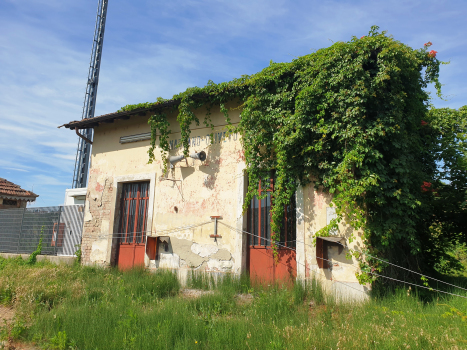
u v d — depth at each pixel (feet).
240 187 26.81
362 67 21.29
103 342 14.11
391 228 20.45
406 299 19.11
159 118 31.17
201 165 29.17
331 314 17.88
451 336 13.91
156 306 19.38
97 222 34.09
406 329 14.65
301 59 23.61
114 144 34.94
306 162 23.03
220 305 19.42
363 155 20.20
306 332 14.40
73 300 20.27
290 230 24.70
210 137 28.81
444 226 28.04
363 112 20.85
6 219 42.01
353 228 21.56
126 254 32.32
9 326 17.06
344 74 20.81
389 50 20.42
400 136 21.34
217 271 26.55
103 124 35.94
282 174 23.29
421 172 24.08
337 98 21.16
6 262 35.32
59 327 16.07
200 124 29.86
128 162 33.65
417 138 24.43
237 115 27.91
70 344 14.30
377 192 20.59
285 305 18.70
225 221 27.04
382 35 21.06
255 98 24.95
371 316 16.83
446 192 27.30
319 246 22.29
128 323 15.71
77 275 27.84
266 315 17.51
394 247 22.35
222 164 28.09
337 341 13.48
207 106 29.55
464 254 30.83
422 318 16.12
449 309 17.51
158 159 31.78
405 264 22.70
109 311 17.78
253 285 23.71
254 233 26.32
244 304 19.92
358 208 20.86
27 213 40.14
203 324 15.85
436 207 27.30
